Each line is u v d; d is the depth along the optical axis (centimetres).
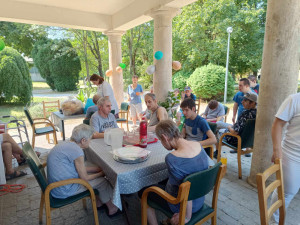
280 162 149
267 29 247
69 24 577
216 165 158
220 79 1016
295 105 165
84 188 200
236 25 1171
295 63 243
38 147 472
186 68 1357
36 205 257
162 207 171
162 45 440
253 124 292
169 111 448
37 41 1684
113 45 675
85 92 909
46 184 179
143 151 202
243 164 357
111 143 222
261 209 130
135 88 621
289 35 235
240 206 247
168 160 149
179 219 144
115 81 700
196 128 279
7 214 240
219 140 333
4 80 950
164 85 455
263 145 271
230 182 300
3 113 834
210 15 1190
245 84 388
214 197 173
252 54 1244
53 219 230
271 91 252
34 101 1123
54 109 891
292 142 171
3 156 317
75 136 190
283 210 154
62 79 1672
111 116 309
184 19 1231
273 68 247
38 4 526
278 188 152
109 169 184
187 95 633
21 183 311
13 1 494
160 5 417
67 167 185
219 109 439
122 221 223
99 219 227
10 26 1546
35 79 2842
